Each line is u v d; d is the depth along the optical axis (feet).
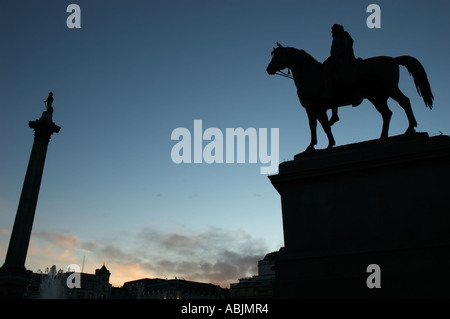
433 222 21.21
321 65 28.99
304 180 25.05
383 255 20.94
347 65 26.78
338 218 23.32
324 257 22.15
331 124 29.91
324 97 28.12
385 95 27.40
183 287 302.04
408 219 21.79
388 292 19.95
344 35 27.86
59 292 186.70
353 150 24.76
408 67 27.04
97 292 277.23
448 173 21.79
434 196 21.66
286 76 31.58
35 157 97.19
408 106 25.26
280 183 25.64
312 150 27.07
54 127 102.58
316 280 21.57
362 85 26.96
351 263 21.42
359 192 23.38
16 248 86.69
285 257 23.15
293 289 21.85
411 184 22.36
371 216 22.61
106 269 295.89
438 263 19.76
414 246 20.53
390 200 22.50
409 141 23.16
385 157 23.03
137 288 332.39
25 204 91.25
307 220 24.06
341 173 24.06
